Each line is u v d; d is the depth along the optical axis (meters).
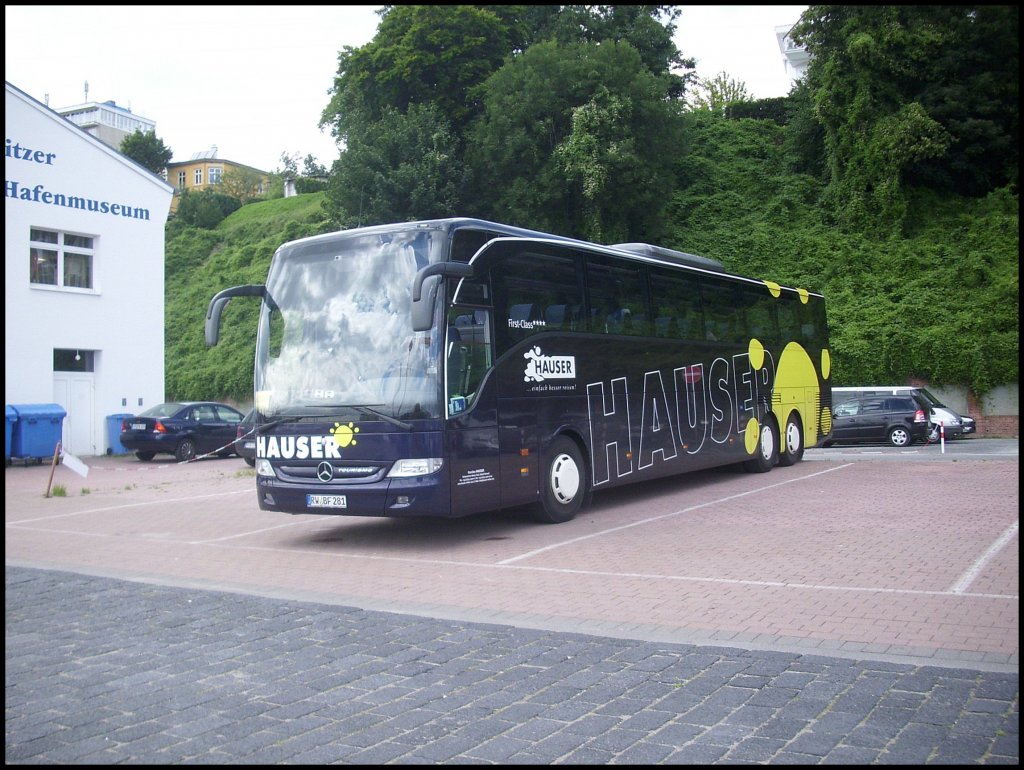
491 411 10.92
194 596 8.12
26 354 25.72
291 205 57.22
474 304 10.82
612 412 13.30
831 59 42.84
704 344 16.09
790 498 14.23
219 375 41.03
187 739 4.64
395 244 10.75
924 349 33.69
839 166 43.84
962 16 42.59
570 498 12.36
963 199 43.72
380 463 10.18
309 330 10.97
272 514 14.14
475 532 11.79
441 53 40.09
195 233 56.25
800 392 20.02
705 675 5.56
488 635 6.63
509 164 37.59
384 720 4.89
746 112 54.16
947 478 16.50
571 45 39.12
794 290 20.17
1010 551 9.38
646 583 8.38
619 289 13.77
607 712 4.95
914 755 4.26
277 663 5.98
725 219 44.91
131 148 80.56
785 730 4.61
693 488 16.16
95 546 11.23
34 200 25.94
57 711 5.09
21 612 7.51
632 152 36.97
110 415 27.42
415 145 37.34
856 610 7.14
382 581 8.83
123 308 28.19
